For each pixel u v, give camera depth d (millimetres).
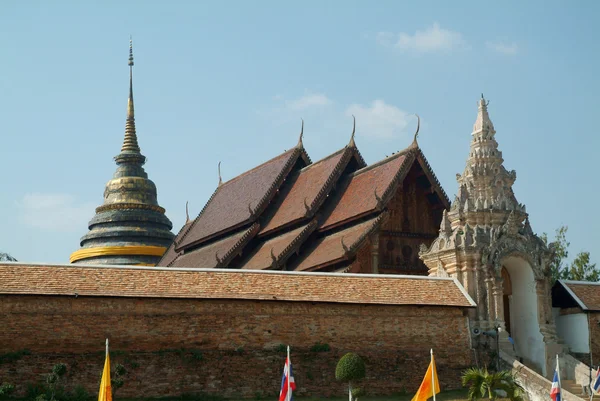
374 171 68562
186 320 46625
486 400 47531
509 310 57469
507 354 52219
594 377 52281
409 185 67625
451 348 51344
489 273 54625
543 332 55188
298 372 47906
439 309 51594
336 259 62938
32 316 44156
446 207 67188
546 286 56312
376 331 49969
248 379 46938
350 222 66500
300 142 76312
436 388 39969
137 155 104250
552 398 41969
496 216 57125
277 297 48281
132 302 45906
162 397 45188
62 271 46312
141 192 101500
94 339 44875
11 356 43312
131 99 107438
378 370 49375
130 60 108625
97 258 95875
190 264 77188
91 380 44281
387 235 66062
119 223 98688
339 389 48375
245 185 80250
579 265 82188
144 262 95062
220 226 77312
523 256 56000
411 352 50344
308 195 70562
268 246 71062
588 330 55844
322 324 49062
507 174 59312
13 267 45781
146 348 45625
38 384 43438
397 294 51281
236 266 72000
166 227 101125
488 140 59719
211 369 46406
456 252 54844
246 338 47469
